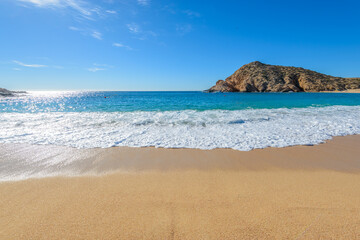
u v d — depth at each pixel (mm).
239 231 2199
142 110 15281
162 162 4586
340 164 4441
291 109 15109
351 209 2621
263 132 7488
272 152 5309
